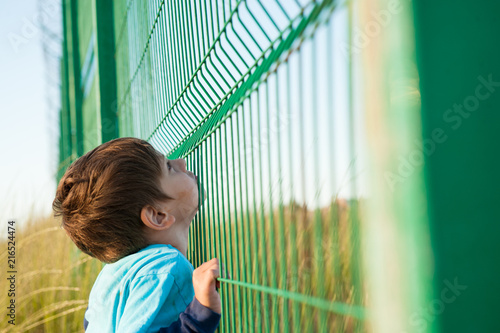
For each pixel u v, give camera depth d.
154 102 2.08
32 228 3.97
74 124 4.48
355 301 0.52
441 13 0.42
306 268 0.67
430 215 0.40
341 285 0.57
